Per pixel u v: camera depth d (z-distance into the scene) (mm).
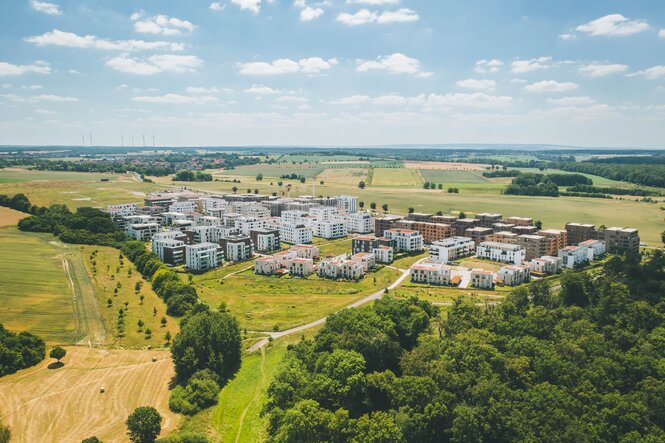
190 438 184000
